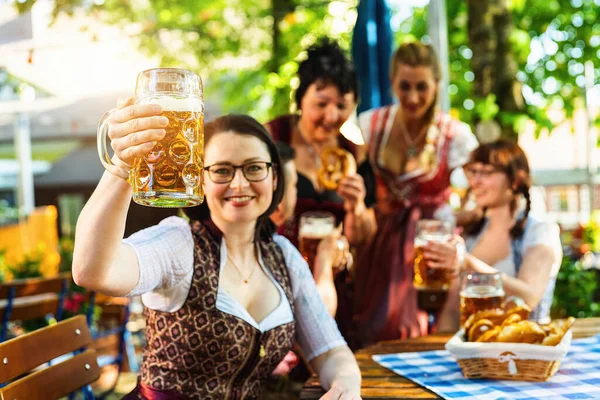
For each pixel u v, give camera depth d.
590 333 2.35
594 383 1.71
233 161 1.72
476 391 1.67
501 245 2.87
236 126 1.75
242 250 1.79
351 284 2.95
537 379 1.73
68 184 10.70
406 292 3.11
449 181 3.39
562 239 7.57
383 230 3.23
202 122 1.31
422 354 2.11
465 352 1.76
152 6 7.79
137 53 7.01
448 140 3.34
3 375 1.50
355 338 3.09
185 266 1.65
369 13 4.28
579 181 9.66
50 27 5.52
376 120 3.40
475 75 5.03
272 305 1.80
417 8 9.82
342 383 1.70
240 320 1.69
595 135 10.03
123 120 1.20
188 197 1.24
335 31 8.04
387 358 2.07
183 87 1.25
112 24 6.98
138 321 6.11
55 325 1.78
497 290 2.05
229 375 1.71
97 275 1.33
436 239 2.39
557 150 15.42
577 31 7.69
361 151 3.26
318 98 2.98
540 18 7.71
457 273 2.42
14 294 3.37
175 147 1.23
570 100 8.13
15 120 7.85
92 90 6.21
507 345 1.73
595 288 4.50
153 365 1.70
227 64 7.82
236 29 7.71
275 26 6.58
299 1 6.61
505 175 2.82
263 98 8.32
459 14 8.03
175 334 1.67
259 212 1.76
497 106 4.91
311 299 1.92
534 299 2.59
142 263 1.52
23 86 7.11
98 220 1.30
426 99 3.17
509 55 4.99
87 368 1.88
